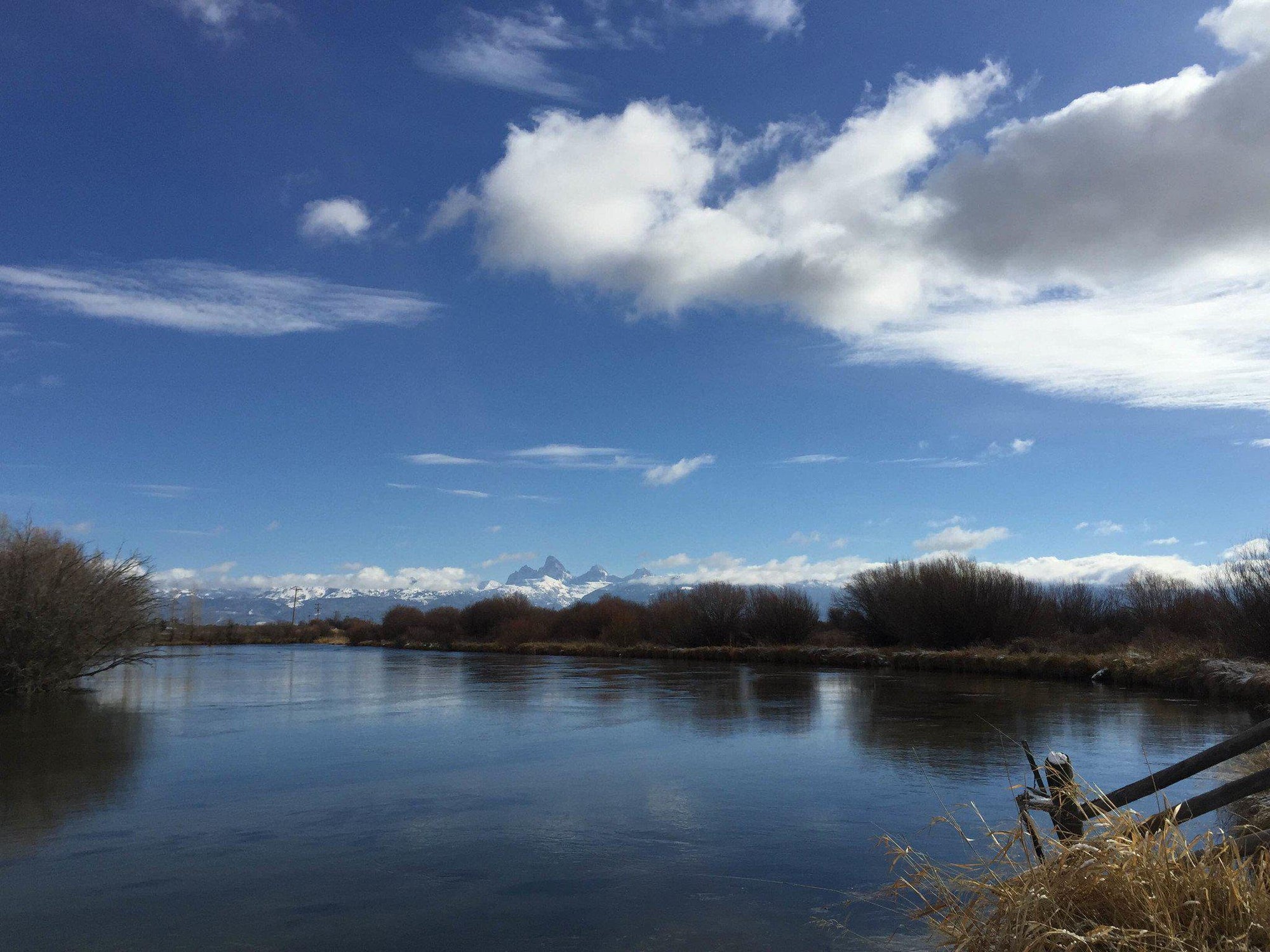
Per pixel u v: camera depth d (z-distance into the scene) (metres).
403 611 89.31
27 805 9.84
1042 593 37.97
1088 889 4.16
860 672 32.19
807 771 11.56
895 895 5.89
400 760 12.88
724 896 6.58
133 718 18.25
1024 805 5.06
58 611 21.72
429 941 5.66
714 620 49.12
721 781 10.98
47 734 15.59
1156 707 18.05
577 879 7.01
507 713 19.28
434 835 8.47
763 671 33.91
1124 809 4.84
